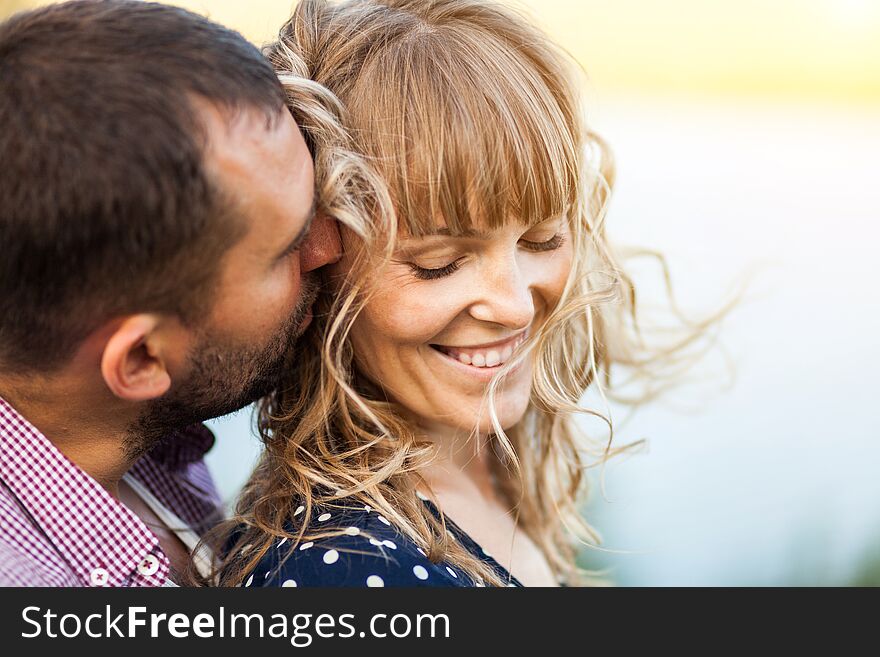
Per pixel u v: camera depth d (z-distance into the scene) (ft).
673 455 15.60
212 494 6.58
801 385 17.79
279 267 4.42
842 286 21.11
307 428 5.07
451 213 4.55
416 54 4.72
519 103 4.68
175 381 4.42
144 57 3.83
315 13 5.18
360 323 4.99
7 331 4.11
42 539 4.52
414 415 5.34
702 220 22.71
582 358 6.46
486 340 4.99
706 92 33.81
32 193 3.72
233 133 4.01
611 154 6.70
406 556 4.52
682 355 8.36
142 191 3.74
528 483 6.82
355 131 4.67
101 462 4.73
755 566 13.01
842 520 14.30
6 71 3.76
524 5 5.75
